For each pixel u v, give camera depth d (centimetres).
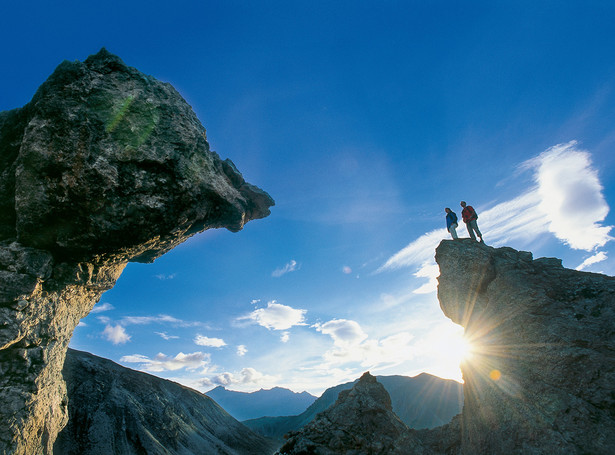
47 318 1192
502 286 1035
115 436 3759
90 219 1180
